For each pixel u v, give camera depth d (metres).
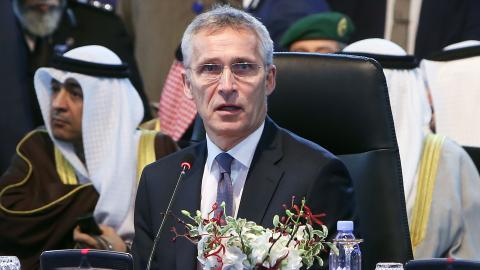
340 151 7.95
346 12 14.57
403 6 14.38
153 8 14.34
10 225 10.41
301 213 6.01
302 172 7.35
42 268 6.15
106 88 10.78
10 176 10.68
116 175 10.61
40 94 10.88
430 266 5.99
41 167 10.73
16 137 12.99
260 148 7.50
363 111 7.83
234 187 7.48
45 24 13.63
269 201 7.29
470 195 9.92
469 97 11.12
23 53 13.41
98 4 14.95
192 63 7.37
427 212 9.79
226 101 7.27
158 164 7.88
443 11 14.15
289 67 8.00
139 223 7.86
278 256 5.80
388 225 7.78
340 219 7.33
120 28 14.06
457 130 11.11
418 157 9.85
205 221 5.94
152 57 14.33
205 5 14.23
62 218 10.49
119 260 6.16
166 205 7.65
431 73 11.29
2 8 13.33
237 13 7.36
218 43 7.26
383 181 7.79
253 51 7.29
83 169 10.73
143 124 12.26
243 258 5.79
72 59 10.74
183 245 7.33
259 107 7.42
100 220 10.56
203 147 7.76
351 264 6.55
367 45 10.25
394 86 9.91
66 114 10.73
